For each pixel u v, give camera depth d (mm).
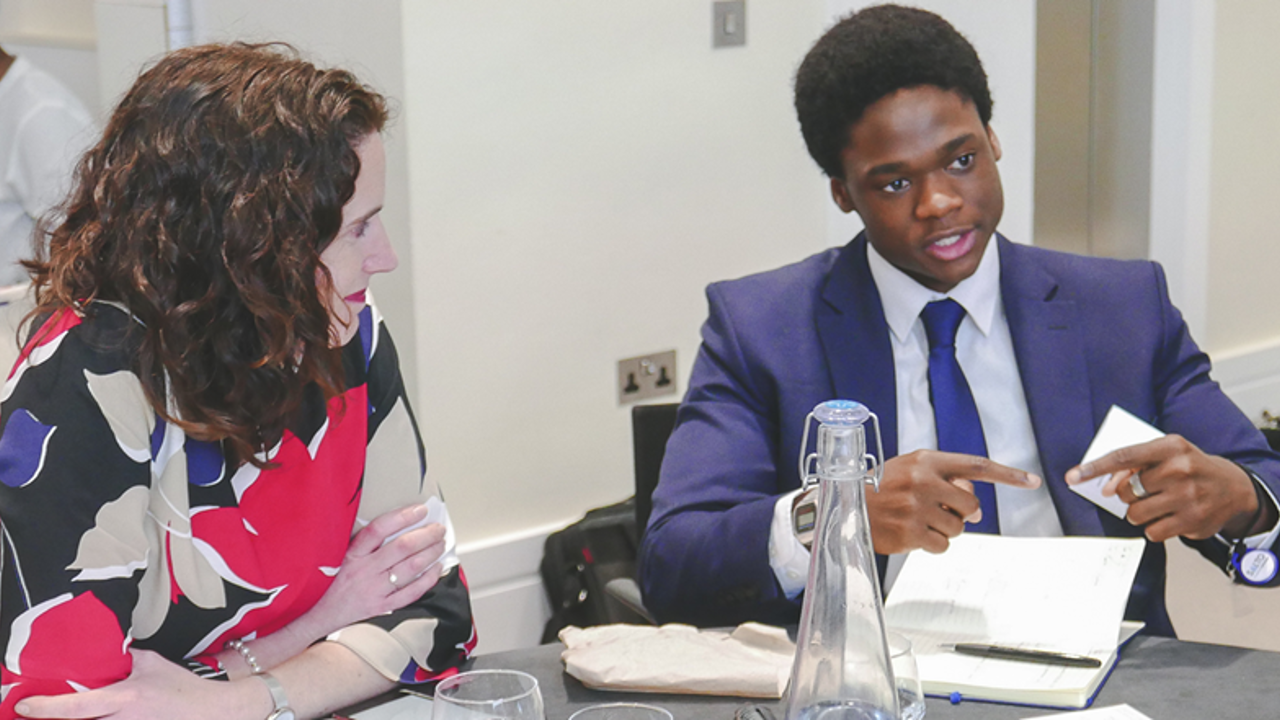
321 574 1304
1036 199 3443
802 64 1529
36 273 1208
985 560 1350
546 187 2834
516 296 2838
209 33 2398
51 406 1125
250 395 1140
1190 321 3572
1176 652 1209
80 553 1114
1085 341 1551
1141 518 1328
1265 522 1391
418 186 2664
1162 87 3420
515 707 904
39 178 2238
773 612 1427
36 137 2227
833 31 1490
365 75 2551
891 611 1278
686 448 1581
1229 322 3699
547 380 2914
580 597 2719
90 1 2283
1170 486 1320
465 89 2689
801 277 1651
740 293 1663
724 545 1415
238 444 1173
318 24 2477
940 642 1211
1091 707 1095
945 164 1435
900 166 1433
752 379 1603
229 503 1232
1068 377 1528
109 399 1135
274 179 1088
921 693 1018
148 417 1166
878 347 1560
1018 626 1227
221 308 1114
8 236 2232
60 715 1083
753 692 1121
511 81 2744
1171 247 3506
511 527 2910
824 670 930
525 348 2869
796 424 1562
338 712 1189
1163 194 3479
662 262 3041
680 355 3119
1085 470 1330
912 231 1458
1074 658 1142
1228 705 1087
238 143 1080
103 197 1113
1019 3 2912
